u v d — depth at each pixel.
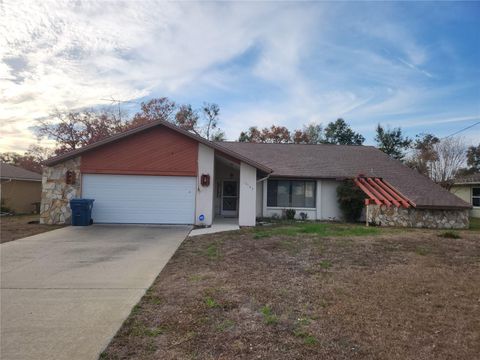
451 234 12.11
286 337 4.17
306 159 20.66
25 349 3.85
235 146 22.27
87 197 14.84
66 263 8.05
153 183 15.02
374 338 4.15
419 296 5.69
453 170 28.48
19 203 23.17
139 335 4.21
